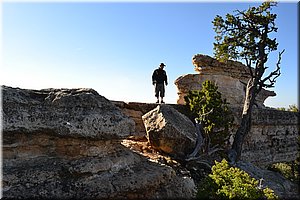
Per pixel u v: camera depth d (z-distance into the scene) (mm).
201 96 16547
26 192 6832
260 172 18484
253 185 8320
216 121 15562
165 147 13070
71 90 8500
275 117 23078
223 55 20844
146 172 8586
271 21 19828
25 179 7066
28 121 7543
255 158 21250
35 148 7758
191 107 16891
